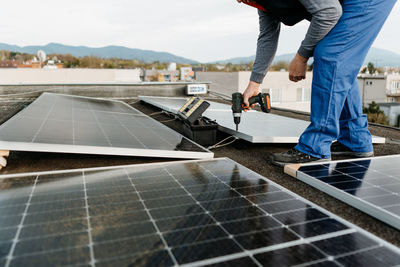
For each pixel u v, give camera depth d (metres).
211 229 1.04
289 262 0.86
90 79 22.98
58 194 1.33
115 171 1.69
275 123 3.18
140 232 1.01
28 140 1.65
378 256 0.90
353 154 2.41
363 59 1.87
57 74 21.14
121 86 6.68
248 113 4.14
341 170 1.80
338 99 1.92
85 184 1.47
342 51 1.81
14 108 4.34
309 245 0.96
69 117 2.67
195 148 2.16
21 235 0.97
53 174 1.60
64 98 4.17
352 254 0.91
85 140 1.90
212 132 2.65
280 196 1.36
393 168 1.82
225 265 0.84
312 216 1.17
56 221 1.07
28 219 1.08
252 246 0.94
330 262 0.87
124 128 2.60
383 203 1.32
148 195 1.34
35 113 2.52
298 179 1.81
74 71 22.06
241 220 1.12
